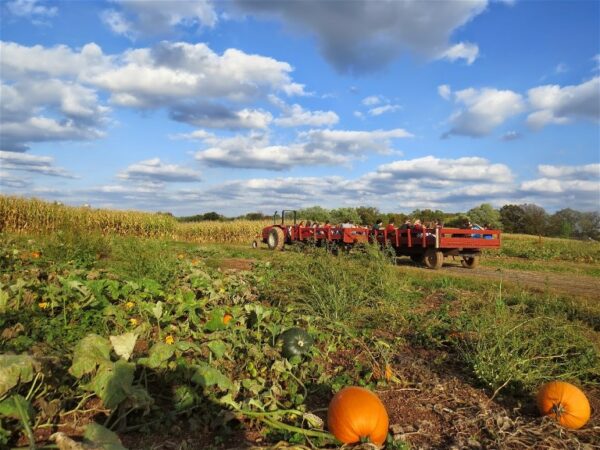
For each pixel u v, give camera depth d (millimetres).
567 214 70500
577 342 5418
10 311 5359
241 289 8031
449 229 15695
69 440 2568
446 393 4508
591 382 5004
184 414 3592
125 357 3605
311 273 8109
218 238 36656
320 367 4703
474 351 5281
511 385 4613
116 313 5566
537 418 3994
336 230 18547
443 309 7832
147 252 8500
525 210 72562
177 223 34438
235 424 3539
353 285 7410
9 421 2992
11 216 23609
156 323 5648
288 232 21312
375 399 3451
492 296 8227
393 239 17031
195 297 7020
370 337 6086
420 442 3547
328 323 6473
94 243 11500
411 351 5863
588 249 28016
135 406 3199
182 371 3846
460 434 3670
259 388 3914
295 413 3566
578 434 3887
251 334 5324
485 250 29156
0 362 2980
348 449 3215
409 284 9914
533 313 7473
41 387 3400
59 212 25359
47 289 5855
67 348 4484
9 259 8758
